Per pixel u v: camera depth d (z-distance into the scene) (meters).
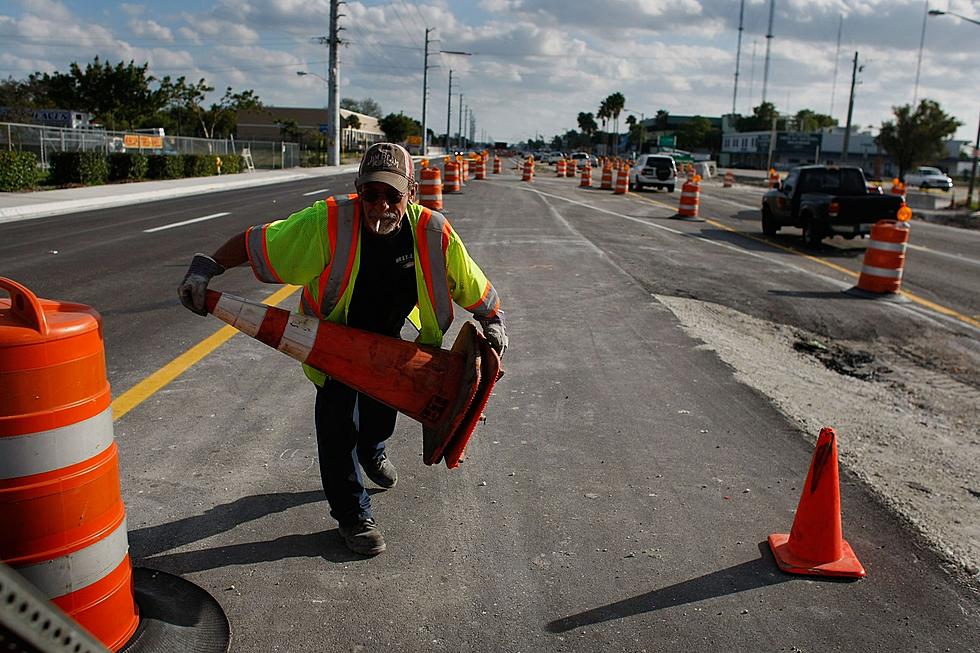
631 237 15.92
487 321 3.37
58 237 13.74
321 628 2.90
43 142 32.81
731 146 115.88
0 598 1.54
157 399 5.22
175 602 2.90
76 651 1.75
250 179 35.91
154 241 13.45
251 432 4.70
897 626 3.08
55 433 2.27
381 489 4.05
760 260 14.11
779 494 4.18
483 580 3.26
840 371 7.85
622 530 3.72
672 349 7.05
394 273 3.18
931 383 7.64
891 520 3.96
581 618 3.04
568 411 5.31
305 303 3.31
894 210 16.27
